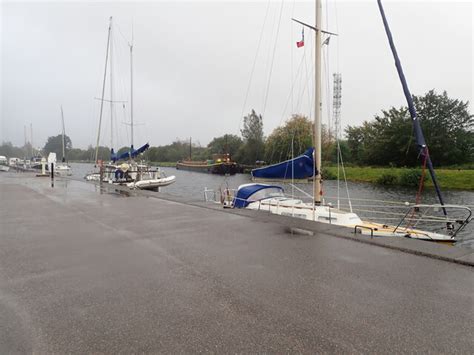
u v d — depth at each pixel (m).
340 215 9.28
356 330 3.01
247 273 4.57
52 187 18.95
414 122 9.59
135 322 3.17
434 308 3.46
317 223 8.04
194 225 7.95
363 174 48.84
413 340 2.84
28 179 26.36
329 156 50.31
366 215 19.30
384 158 59.62
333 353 2.64
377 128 64.56
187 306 3.52
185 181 50.44
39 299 3.70
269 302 3.62
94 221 8.51
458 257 5.12
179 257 5.32
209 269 4.73
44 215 9.45
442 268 4.77
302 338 2.87
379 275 4.47
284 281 4.26
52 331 3.00
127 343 2.80
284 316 3.29
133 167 25.89
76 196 14.38
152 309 3.45
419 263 5.00
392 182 43.16
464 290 3.95
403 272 4.59
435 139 51.62
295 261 5.10
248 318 3.25
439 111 53.38
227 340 2.84
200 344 2.78
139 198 13.67
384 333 2.95
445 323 3.14
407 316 3.28
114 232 7.19
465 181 37.53
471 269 4.72
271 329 3.04
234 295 3.81
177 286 4.09
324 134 51.03
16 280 4.29
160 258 5.27
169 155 123.62
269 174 11.38
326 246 6.00
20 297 3.75
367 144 66.44
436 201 27.22
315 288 4.02
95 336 2.91
